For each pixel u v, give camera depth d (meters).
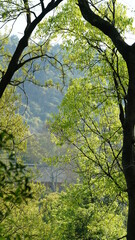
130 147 9.88
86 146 15.54
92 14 10.09
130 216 9.70
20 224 15.55
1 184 4.09
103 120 15.55
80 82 14.69
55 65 11.45
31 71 11.23
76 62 13.81
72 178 60.81
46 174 70.62
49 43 12.52
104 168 15.09
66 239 24.39
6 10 9.99
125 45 9.83
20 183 4.14
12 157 4.08
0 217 4.71
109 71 13.63
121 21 13.34
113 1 11.61
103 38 13.77
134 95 9.84
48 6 9.77
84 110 14.88
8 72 9.32
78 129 15.29
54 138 15.48
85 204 24.58
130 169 9.79
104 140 13.89
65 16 13.44
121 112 11.93
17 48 9.46
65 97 14.88
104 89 13.67
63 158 15.48
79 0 10.27
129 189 9.79
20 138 15.24
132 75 9.79
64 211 24.84
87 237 24.34
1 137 4.09
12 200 4.20
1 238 4.11
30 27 9.62
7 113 15.43
